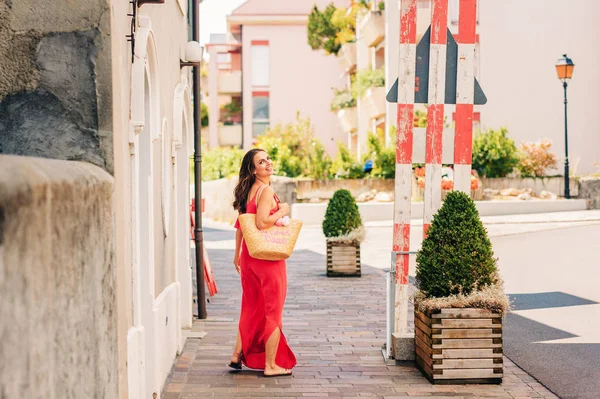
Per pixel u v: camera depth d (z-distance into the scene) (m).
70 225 2.85
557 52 33.66
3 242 2.05
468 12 7.63
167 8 7.75
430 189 7.66
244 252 7.25
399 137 7.70
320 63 47.06
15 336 2.16
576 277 13.68
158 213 6.92
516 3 33.62
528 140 33.69
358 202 30.14
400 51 7.64
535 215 27.77
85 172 3.35
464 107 7.61
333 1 46.81
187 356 8.07
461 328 6.75
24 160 2.54
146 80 5.78
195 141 10.66
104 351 3.55
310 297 12.30
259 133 47.09
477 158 30.19
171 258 8.08
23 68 4.01
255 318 7.33
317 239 24.39
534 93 33.66
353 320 10.20
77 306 2.97
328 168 32.47
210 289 12.60
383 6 34.44
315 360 7.88
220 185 35.66
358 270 14.99
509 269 15.01
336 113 46.91
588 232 21.23
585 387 6.60
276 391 6.66
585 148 33.75
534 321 9.79
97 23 4.03
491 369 6.77
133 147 5.16
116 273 3.93
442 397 6.38
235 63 48.28
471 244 6.82
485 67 33.66
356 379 7.06
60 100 4.02
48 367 2.52
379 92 33.19
